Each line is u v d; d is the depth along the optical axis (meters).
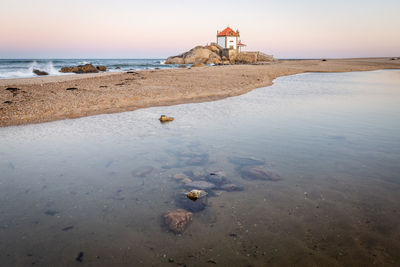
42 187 4.72
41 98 13.22
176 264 2.87
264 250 3.06
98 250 3.12
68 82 20.22
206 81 21.00
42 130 8.45
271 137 7.41
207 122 9.20
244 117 9.86
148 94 14.63
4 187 4.72
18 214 3.89
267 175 5.00
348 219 3.62
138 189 4.62
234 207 4.00
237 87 17.88
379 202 4.03
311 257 2.92
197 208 3.99
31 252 3.09
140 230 3.50
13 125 9.05
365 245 3.10
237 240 3.25
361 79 25.02
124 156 6.17
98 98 13.28
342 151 6.25
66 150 6.61
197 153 6.29
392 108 11.24
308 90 17.16
